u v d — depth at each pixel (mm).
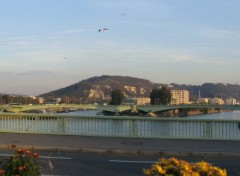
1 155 16609
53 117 22234
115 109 105438
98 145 18484
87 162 15234
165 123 20734
